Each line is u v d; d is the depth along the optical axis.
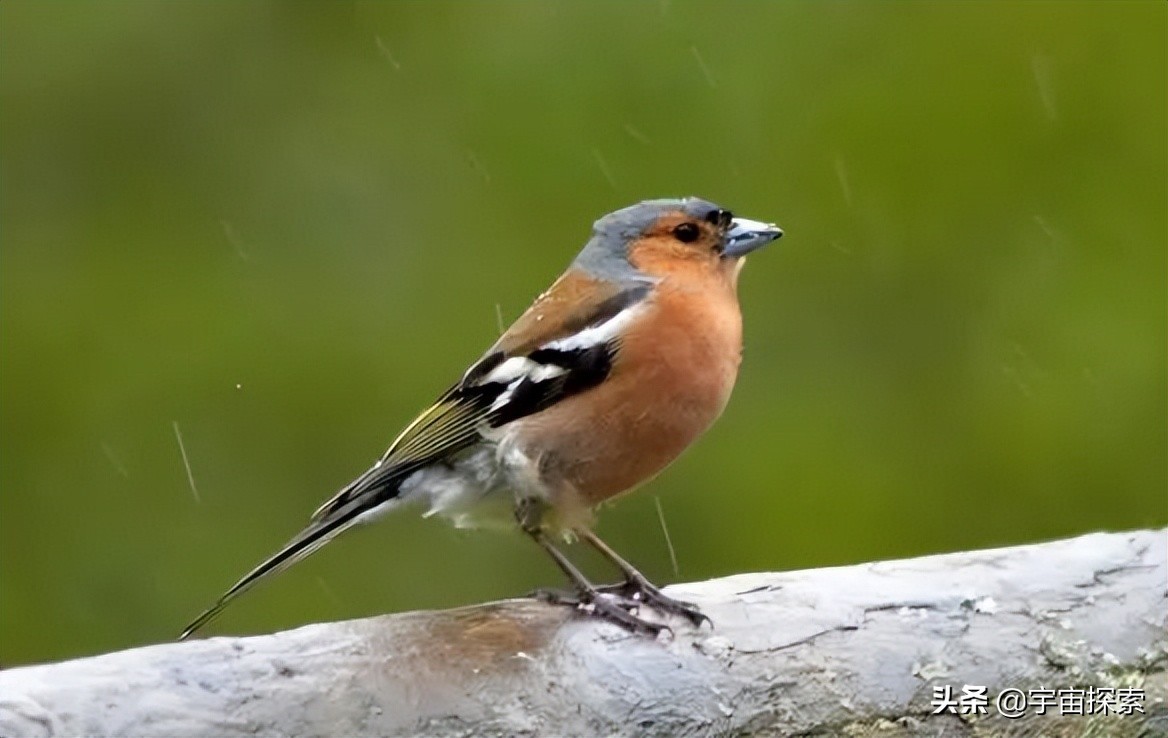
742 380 14.25
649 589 6.93
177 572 13.41
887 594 6.68
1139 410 13.66
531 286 14.41
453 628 6.23
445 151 15.13
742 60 15.13
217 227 15.02
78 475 13.79
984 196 14.57
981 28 15.11
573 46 15.32
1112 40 14.90
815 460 13.62
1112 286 14.10
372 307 14.47
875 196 14.59
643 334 7.71
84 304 14.52
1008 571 6.84
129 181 15.29
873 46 15.18
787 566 13.32
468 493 7.84
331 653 6.06
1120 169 14.52
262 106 15.59
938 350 14.19
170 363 14.18
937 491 13.58
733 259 8.09
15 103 15.43
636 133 14.94
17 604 13.24
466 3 15.65
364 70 15.62
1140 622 6.69
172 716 5.75
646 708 6.16
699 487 13.66
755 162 14.76
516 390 7.71
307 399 14.05
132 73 15.61
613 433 7.73
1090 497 13.52
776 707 6.29
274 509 13.74
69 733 5.61
